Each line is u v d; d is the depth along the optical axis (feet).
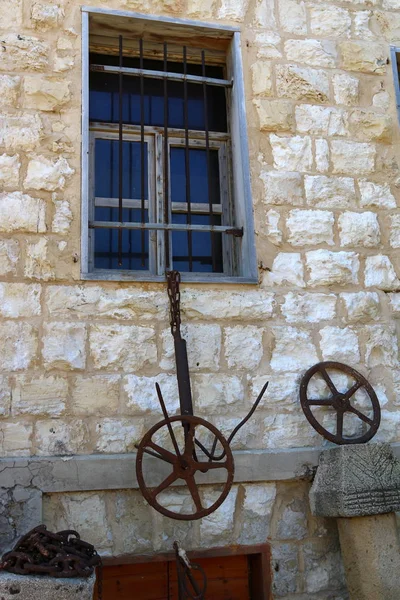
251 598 12.28
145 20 14.28
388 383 13.57
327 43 15.31
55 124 13.12
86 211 12.81
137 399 12.16
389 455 11.98
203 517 11.73
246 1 15.07
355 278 13.96
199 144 14.99
